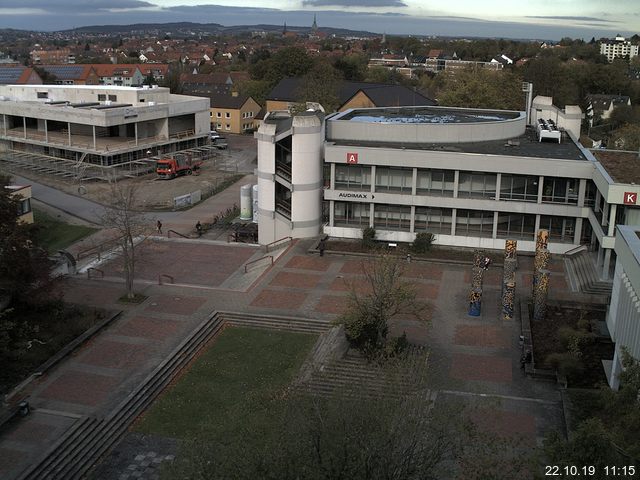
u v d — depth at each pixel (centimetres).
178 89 17125
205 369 4703
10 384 4350
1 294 5200
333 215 7350
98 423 3988
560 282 6178
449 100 12112
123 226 6706
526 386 4428
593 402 4078
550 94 17138
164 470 2722
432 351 4884
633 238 4222
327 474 2562
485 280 6284
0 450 3709
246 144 14238
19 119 12912
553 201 6838
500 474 3089
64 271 6234
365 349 4525
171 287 6062
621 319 4091
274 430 2788
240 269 6569
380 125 7569
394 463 2684
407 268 6575
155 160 11044
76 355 4788
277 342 5106
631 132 10731
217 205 9088
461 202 6938
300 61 18200
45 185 10069
